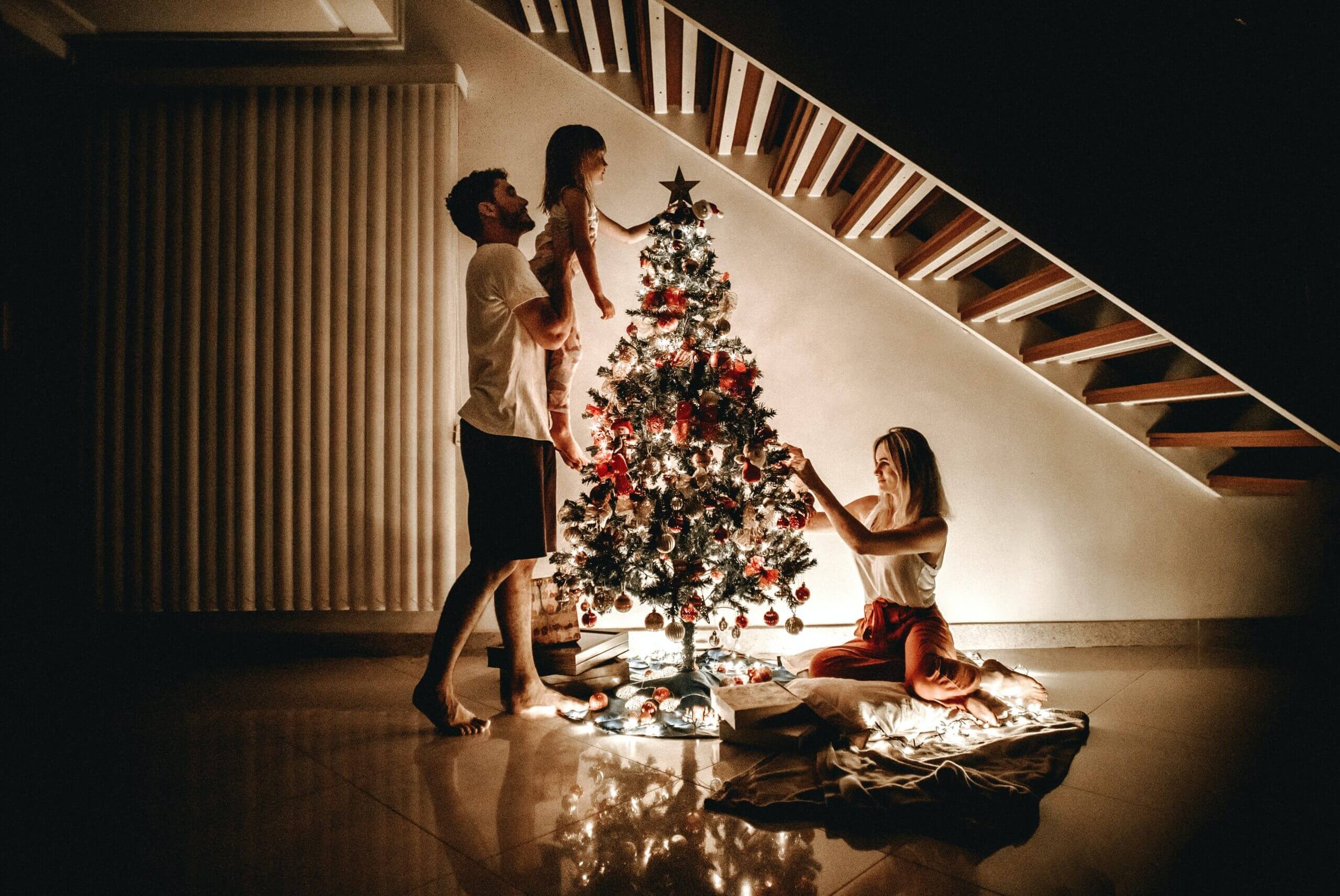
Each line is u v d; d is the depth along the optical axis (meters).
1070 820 1.59
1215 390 2.39
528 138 3.14
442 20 3.15
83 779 1.82
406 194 3.05
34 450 3.05
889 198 2.63
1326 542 3.17
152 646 3.11
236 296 3.04
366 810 1.65
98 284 3.03
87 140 3.03
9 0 2.82
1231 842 1.49
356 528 3.03
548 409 2.68
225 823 1.58
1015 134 2.00
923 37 2.00
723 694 2.16
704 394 2.18
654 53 2.52
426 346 3.04
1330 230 1.95
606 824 1.58
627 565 2.31
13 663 2.92
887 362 3.16
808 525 2.76
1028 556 3.19
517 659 2.33
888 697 2.10
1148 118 1.98
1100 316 3.12
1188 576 3.20
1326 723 2.21
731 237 3.15
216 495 3.04
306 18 2.99
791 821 1.59
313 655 3.10
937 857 1.43
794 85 2.02
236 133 3.05
